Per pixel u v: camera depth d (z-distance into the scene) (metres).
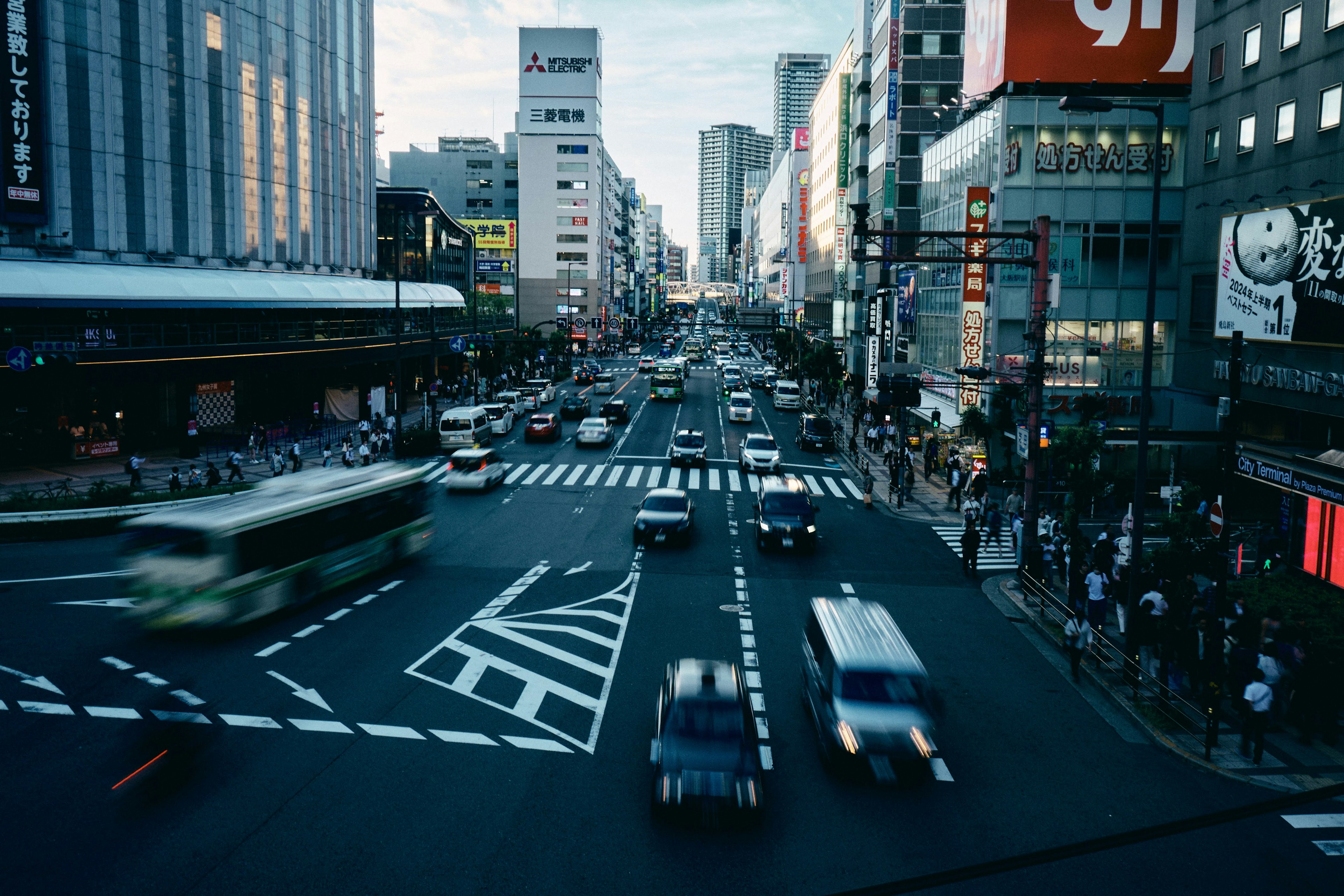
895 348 61.97
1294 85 28.14
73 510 27.72
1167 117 39.66
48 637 18.31
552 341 107.12
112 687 15.70
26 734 13.73
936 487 40.00
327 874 10.28
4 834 10.93
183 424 48.62
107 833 11.02
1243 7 31.28
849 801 12.41
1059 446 27.33
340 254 67.44
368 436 46.09
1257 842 11.48
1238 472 24.22
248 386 55.44
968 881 10.45
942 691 16.77
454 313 85.25
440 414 58.25
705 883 10.28
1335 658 14.93
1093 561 23.19
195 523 17.95
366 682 16.23
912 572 25.67
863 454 48.56
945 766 13.65
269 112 56.88
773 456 41.72
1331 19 26.27
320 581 20.98
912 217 69.94
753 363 126.56
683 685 12.93
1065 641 19.19
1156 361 40.31
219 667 16.77
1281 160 28.91
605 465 43.56
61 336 38.25
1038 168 40.06
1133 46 39.84
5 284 36.84
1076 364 40.31
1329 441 27.94
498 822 11.56
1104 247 40.19
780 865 10.70
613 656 18.03
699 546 28.03
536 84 143.25
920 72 69.62
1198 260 34.59
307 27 61.62
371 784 12.48
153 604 17.73
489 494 35.81
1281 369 28.39
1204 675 16.41
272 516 19.39
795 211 138.62
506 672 16.97
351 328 59.00
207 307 45.38
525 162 144.25
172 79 49.12
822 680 14.16
